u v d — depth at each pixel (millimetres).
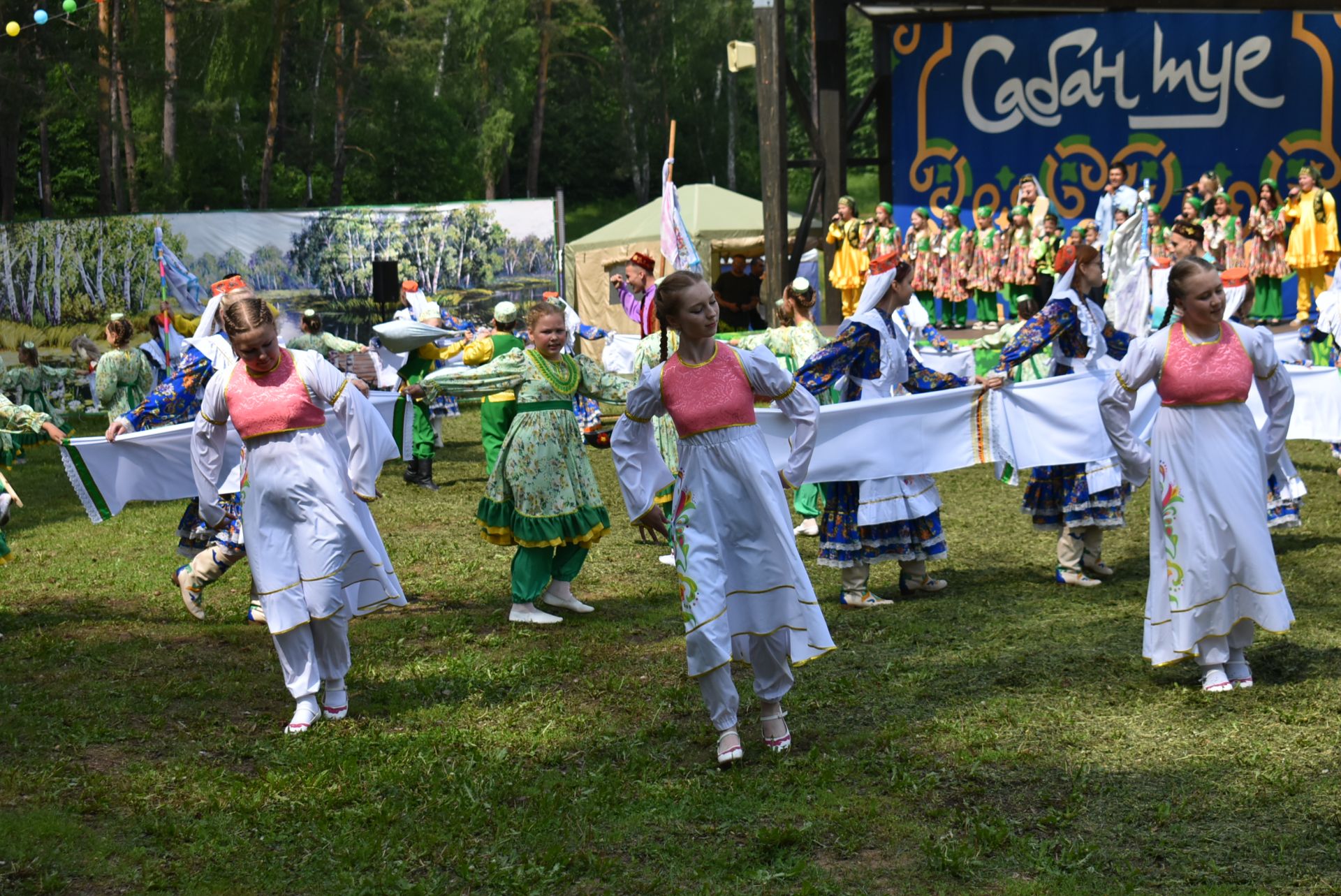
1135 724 4789
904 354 6844
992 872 3680
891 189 20078
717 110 54531
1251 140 18500
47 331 20828
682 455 4504
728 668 4504
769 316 16297
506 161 47469
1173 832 3869
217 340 6574
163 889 3699
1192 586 5008
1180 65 18531
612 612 6941
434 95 42969
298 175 43812
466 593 7480
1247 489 4969
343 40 41125
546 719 5137
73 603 7363
